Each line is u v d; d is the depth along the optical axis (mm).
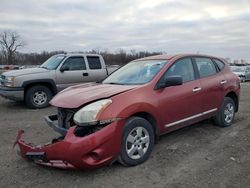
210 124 6734
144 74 5148
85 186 3826
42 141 5711
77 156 3762
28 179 4055
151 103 4594
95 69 10898
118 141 4066
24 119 7938
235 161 4566
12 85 9258
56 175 4152
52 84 9789
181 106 5152
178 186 3777
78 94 4453
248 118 7508
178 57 5512
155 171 4230
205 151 5023
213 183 3840
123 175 4105
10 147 5434
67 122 4258
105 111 3996
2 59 75875
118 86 4789
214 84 6004
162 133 4918
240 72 26859
